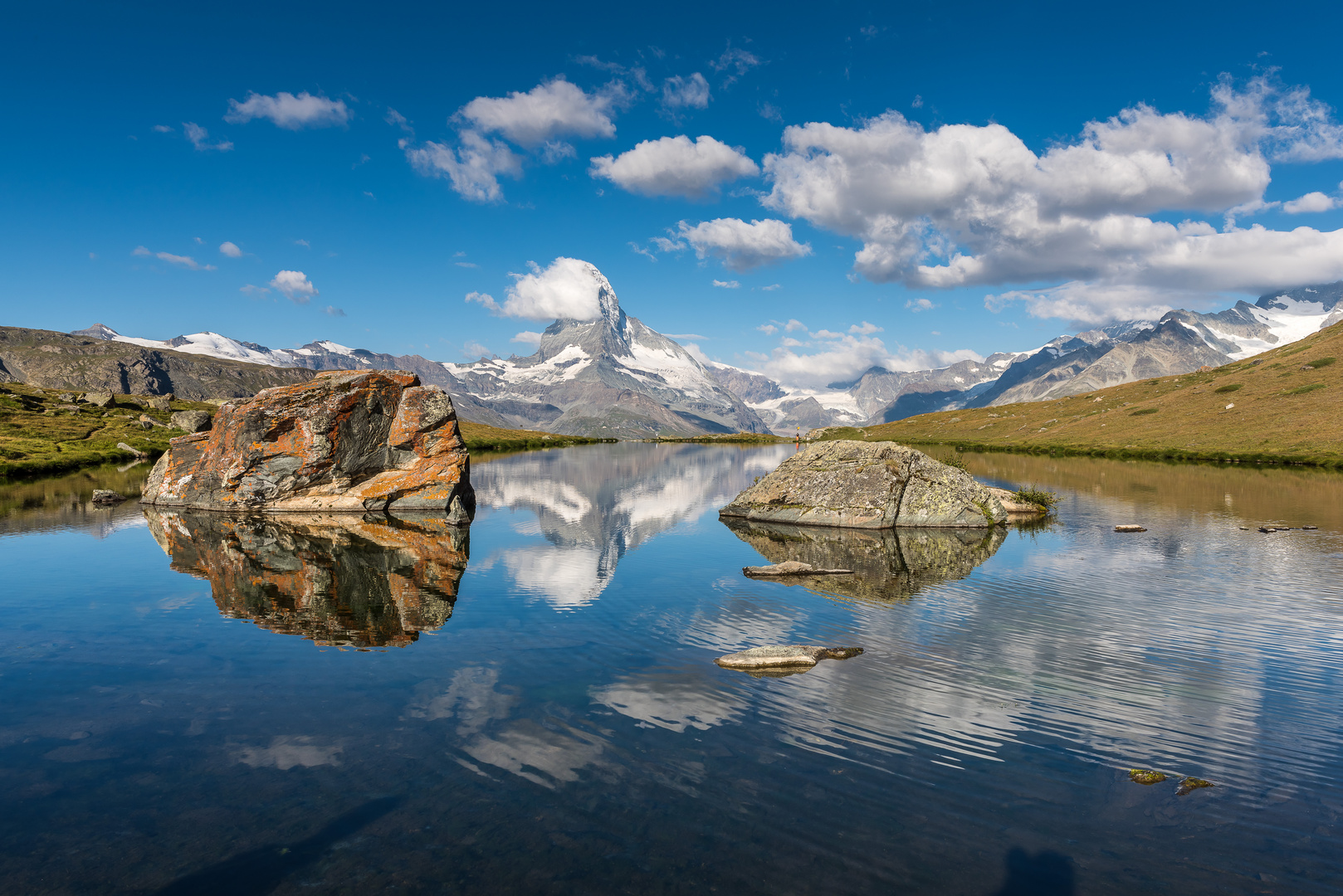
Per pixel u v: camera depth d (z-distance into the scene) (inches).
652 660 743.1
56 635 828.6
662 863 398.0
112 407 6943.9
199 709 613.3
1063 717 602.2
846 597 1018.1
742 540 1536.7
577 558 1330.0
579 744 547.8
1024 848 415.2
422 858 402.6
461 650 775.1
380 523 1774.1
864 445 1882.4
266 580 1133.1
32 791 477.1
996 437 6914.4
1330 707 625.0
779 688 664.4
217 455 2003.0
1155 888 379.6
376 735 562.3
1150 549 1416.1
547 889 374.0
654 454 5408.5
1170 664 737.6
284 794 472.4
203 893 372.5
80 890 374.9
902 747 545.6
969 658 751.1
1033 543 1487.5
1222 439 4970.5
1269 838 427.8
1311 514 1916.8
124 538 1523.1
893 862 400.5
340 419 2001.7
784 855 406.6
